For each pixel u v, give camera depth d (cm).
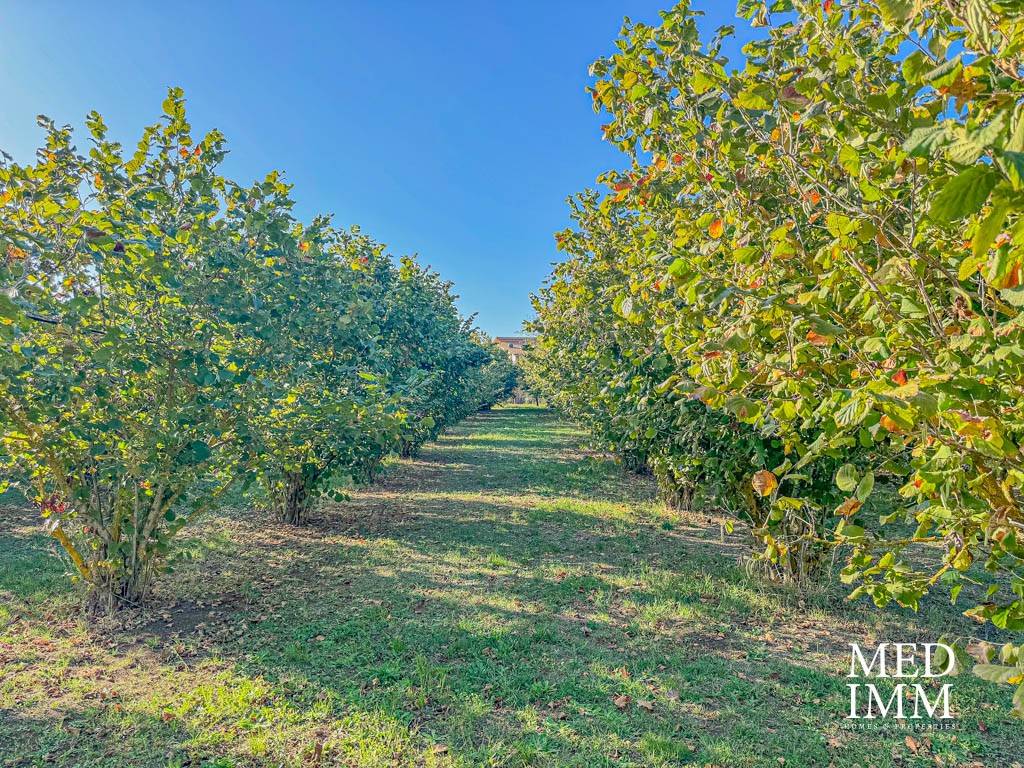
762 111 260
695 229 310
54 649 441
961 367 171
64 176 449
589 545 755
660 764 319
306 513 849
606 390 564
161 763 316
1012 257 107
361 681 399
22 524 796
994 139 91
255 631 480
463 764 315
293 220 525
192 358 446
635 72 301
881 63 229
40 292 352
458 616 512
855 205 198
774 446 460
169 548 527
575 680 405
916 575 223
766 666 430
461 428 2675
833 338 199
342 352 683
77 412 459
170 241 455
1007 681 152
